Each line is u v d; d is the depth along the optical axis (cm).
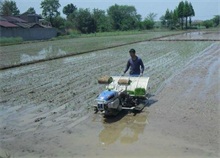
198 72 1582
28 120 923
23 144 747
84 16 7856
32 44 4428
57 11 8019
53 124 878
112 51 2923
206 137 734
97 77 1556
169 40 4128
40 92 1275
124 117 916
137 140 742
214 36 4841
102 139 759
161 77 1487
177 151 667
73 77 1591
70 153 685
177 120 862
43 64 2188
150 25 9638
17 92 1294
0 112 1015
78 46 3709
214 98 1071
